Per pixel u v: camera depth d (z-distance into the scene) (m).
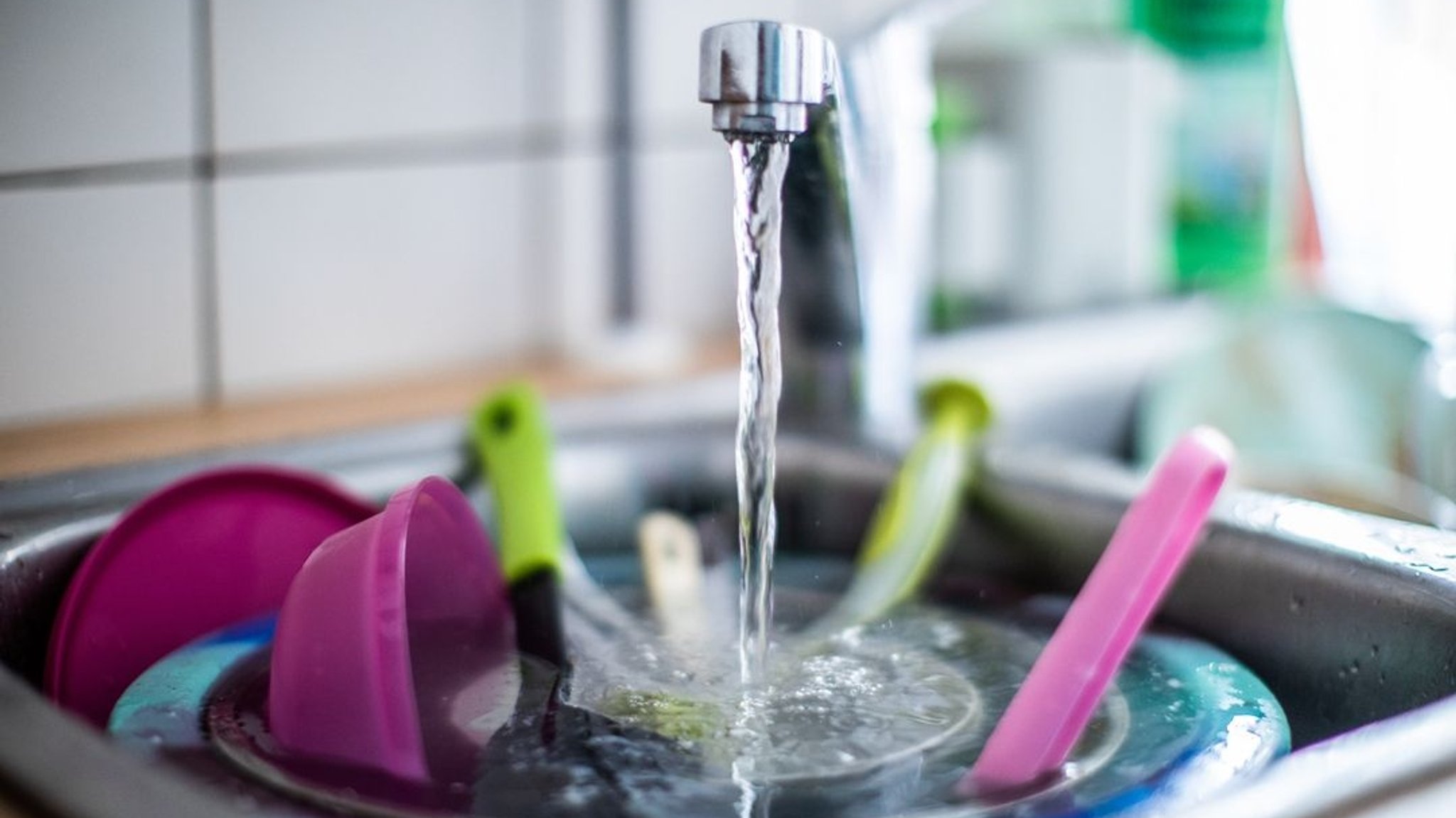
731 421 0.83
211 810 0.34
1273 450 1.12
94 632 0.58
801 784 0.48
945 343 1.05
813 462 0.80
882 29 0.78
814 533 0.79
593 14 1.03
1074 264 1.18
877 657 0.61
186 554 0.60
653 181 1.08
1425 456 1.02
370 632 0.47
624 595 0.70
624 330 1.06
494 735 0.52
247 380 0.90
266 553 0.62
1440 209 1.35
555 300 1.04
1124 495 0.70
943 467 0.73
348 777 0.47
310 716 0.48
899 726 0.53
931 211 1.10
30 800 0.36
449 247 0.98
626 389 0.91
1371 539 0.61
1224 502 0.67
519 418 0.75
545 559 0.67
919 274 0.84
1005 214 1.16
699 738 0.52
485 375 0.98
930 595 0.71
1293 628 0.61
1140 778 0.47
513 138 1.00
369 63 0.92
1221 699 0.55
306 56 0.89
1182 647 0.61
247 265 0.89
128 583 0.59
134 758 0.37
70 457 0.75
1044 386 1.04
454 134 0.97
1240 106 1.25
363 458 0.75
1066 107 1.16
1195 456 0.50
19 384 0.80
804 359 0.82
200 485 0.61
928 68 0.84
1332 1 1.28
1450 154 1.34
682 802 0.47
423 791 0.46
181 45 0.84
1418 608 0.56
